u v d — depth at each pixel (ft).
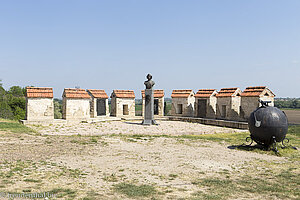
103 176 24.45
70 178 23.30
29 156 30.81
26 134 47.62
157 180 23.52
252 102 72.13
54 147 37.01
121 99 88.43
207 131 61.46
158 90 93.15
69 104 75.66
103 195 19.17
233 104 77.87
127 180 23.34
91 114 84.02
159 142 44.80
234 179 24.32
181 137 51.52
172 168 27.86
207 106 85.87
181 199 18.60
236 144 44.09
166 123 79.30
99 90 86.79
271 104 72.43
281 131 37.09
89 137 47.93
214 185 22.18
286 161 32.24
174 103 93.86
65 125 67.15
